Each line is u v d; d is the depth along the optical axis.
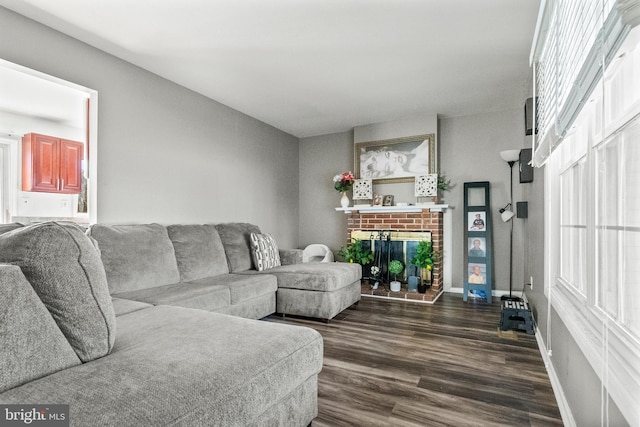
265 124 5.00
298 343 1.46
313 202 5.72
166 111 3.45
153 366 1.11
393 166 4.88
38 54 2.46
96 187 2.81
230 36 2.68
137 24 2.51
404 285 4.70
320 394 1.89
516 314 3.00
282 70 3.29
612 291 1.23
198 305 2.47
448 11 2.36
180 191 3.60
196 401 0.99
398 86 3.67
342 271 3.51
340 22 2.49
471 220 4.44
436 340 2.76
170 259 2.91
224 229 3.79
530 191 3.38
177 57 3.02
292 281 3.38
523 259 4.23
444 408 1.75
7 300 0.93
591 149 1.44
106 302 1.21
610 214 1.25
